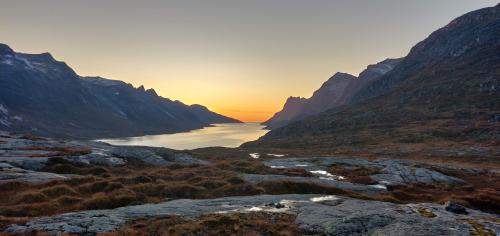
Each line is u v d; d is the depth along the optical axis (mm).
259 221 22938
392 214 23875
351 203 29609
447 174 65812
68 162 51906
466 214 25781
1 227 20484
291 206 28438
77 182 38156
